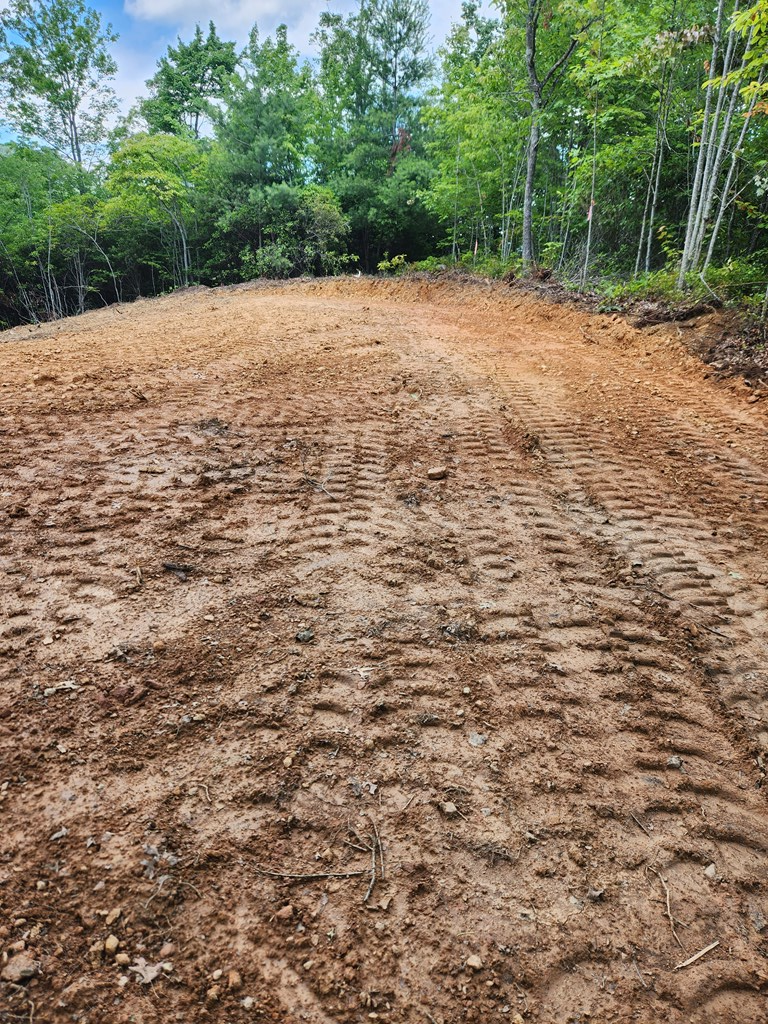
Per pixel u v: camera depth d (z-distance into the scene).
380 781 2.00
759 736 2.31
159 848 1.72
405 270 18.73
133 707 2.17
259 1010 1.40
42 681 2.24
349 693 2.33
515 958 1.56
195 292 18.52
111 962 1.46
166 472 3.94
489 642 2.68
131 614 2.62
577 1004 1.48
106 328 10.58
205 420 4.87
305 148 24.27
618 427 5.22
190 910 1.59
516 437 4.89
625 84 11.46
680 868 1.83
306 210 21.80
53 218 23.48
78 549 3.04
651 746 2.23
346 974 1.49
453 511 3.74
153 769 1.96
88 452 4.15
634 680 2.53
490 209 18.70
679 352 7.22
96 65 28.36
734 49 9.02
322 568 3.07
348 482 4.01
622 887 1.75
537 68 14.27
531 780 2.06
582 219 14.18
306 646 2.54
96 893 1.59
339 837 1.82
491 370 6.84
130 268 27.09
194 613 2.67
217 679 2.34
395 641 2.62
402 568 3.12
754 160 10.05
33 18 26.16
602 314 8.98
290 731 2.15
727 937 1.65
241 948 1.52
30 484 3.66
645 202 12.62
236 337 8.44
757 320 7.18
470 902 1.68
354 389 5.96
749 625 2.89
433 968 1.52
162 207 23.05
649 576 3.22
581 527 3.66
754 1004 1.51
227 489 3.78
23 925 1.50
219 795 1.90
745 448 4.87
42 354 7.05
